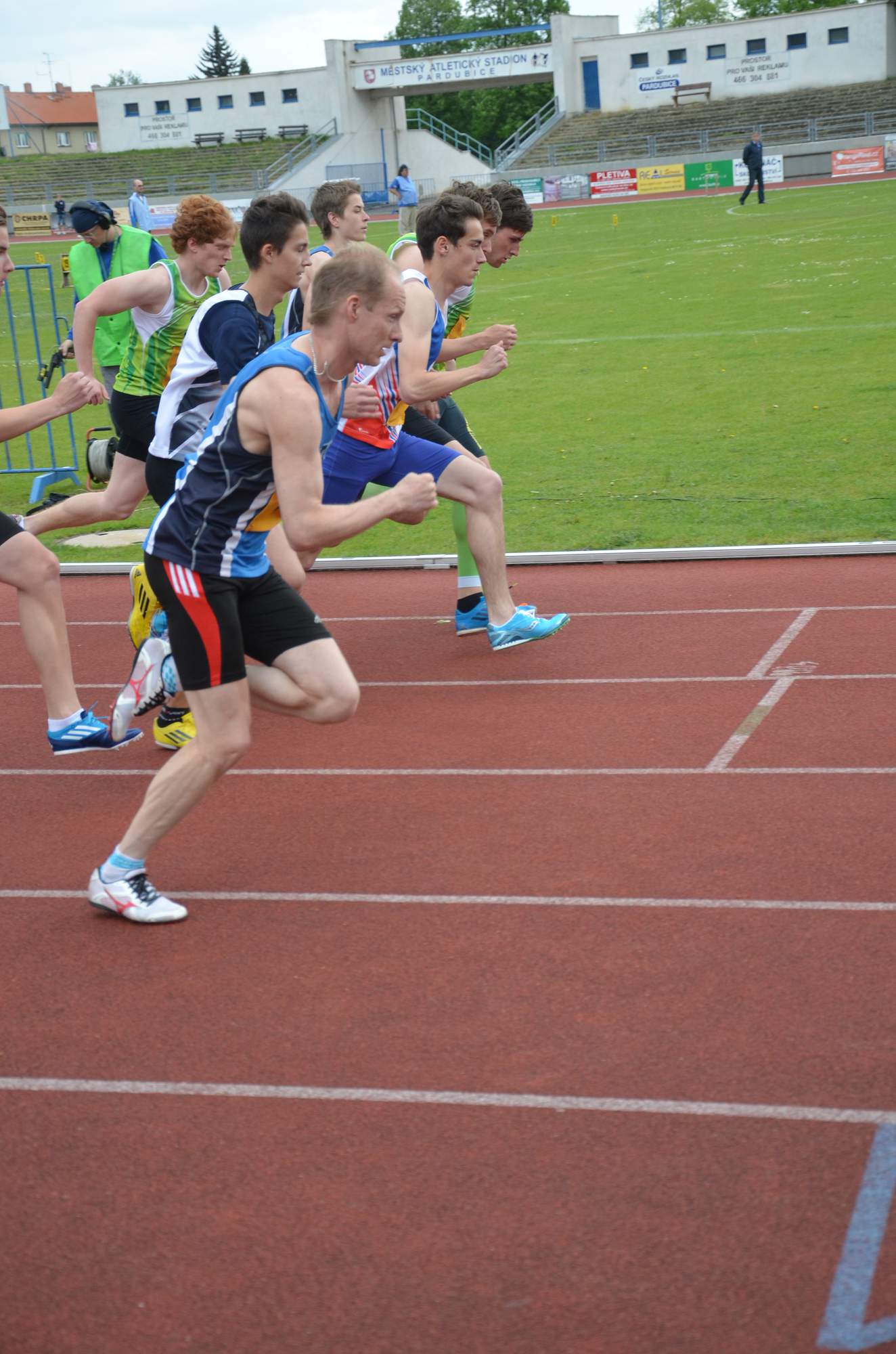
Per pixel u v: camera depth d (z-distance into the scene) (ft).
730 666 33.88
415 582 44.73
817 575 41.24
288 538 20.26
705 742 29.07
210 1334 13.35
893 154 249.55
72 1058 18.51
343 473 32.99
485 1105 16.83
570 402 74.23
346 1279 13.98
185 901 23.24
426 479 20.83
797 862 23.12
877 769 27.02
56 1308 13.83
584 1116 16.47
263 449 20.08
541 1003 19.16
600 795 26.66
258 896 23.24
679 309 108.06
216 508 20.38
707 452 58.85
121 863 22.31
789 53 311.06
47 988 20.47
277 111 354.54
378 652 37.42
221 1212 15.15
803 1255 13.91
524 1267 13.99
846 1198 14.71
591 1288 13.64
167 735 30.76
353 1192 15.33
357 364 20.47
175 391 29.78
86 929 22.45
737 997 18.97
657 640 36.45
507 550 46.42
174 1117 17.01
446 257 33.32
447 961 20.56
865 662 33.42
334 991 19.88
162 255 56.29
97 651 39.04
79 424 79.46
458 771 28.48
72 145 506.89
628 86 328.70
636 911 21.76
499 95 454.81
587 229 201.46
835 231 154.71
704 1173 15.28
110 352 56.49
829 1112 16.24
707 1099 16.65
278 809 27.09
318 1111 16.93
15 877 24.67
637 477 55.36
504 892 22.76
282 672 21.86
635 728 30.22
